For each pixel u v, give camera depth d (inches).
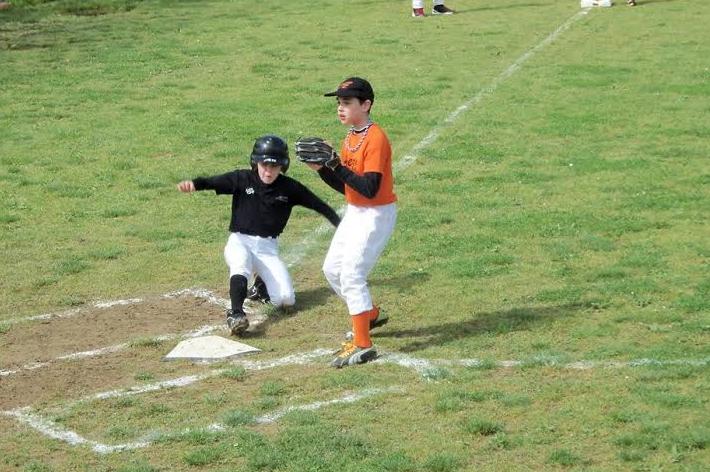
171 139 1131.9
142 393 559.2
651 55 1485.0
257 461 475.8
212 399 546.0
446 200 911.7
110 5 2069.4
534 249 777.6
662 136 1090.7
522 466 466.9
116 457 488.1
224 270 762.8
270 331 647.1
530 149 1063.0
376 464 470.0
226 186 666.2
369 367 581.6
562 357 581.0
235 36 1717.5
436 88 1332.4
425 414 520.4
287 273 674.8
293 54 1560.0
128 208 917.2
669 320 631.8
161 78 1425.9
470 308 666.8
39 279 747.4
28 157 1074.7
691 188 916.0
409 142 1102.4
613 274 714.8
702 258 743.7
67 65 1515.7
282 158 653.9
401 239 812.0
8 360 609.6
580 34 1659.7
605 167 987.9
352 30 1749.5
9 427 522.9
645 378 548.7
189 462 479.5
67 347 629.0
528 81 1355.8
